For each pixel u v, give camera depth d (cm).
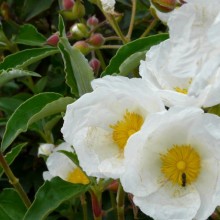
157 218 27
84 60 34
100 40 39
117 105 29
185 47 27
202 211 27
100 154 29
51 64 51
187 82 29
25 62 38
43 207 32
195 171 28
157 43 35
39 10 49
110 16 38
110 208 45
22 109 34
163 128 27
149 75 29
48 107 33
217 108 28
